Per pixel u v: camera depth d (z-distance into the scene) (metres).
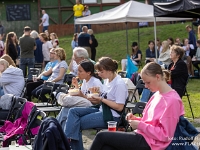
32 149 5.70
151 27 27.53
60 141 5.40
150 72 5.38
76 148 7.00
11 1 29.44
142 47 24.12
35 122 6.93
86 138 8.83
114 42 25.33
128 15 17.14
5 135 7.26
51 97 10.80
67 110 7.43
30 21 29.69
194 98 13.22
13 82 10.29
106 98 7.16
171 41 18.67
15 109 8.01
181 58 9.88
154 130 5.29
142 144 5.37
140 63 19.20
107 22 17.94
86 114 7.11
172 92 5.38
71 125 6.95
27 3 29.56
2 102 8.43
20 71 10.45
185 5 11.99
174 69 9.72
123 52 23.88
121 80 7.09
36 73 13.70
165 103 5.31
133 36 25.88
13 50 17.05
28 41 16.16
